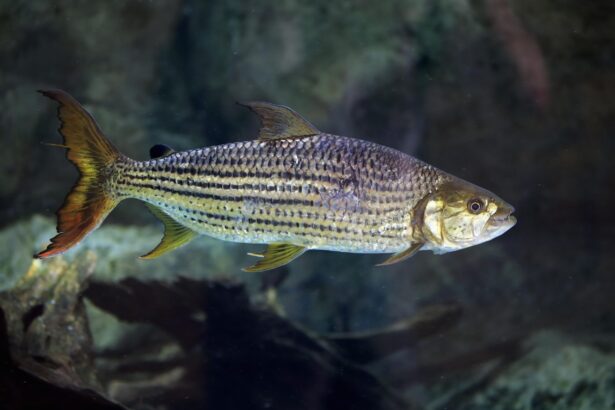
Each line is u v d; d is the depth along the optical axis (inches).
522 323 57.1
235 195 36.5
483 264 60.5
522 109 58.6
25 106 63.9
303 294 63.6
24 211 63.7
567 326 55.9
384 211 36.2
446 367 55.1
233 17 66.6
